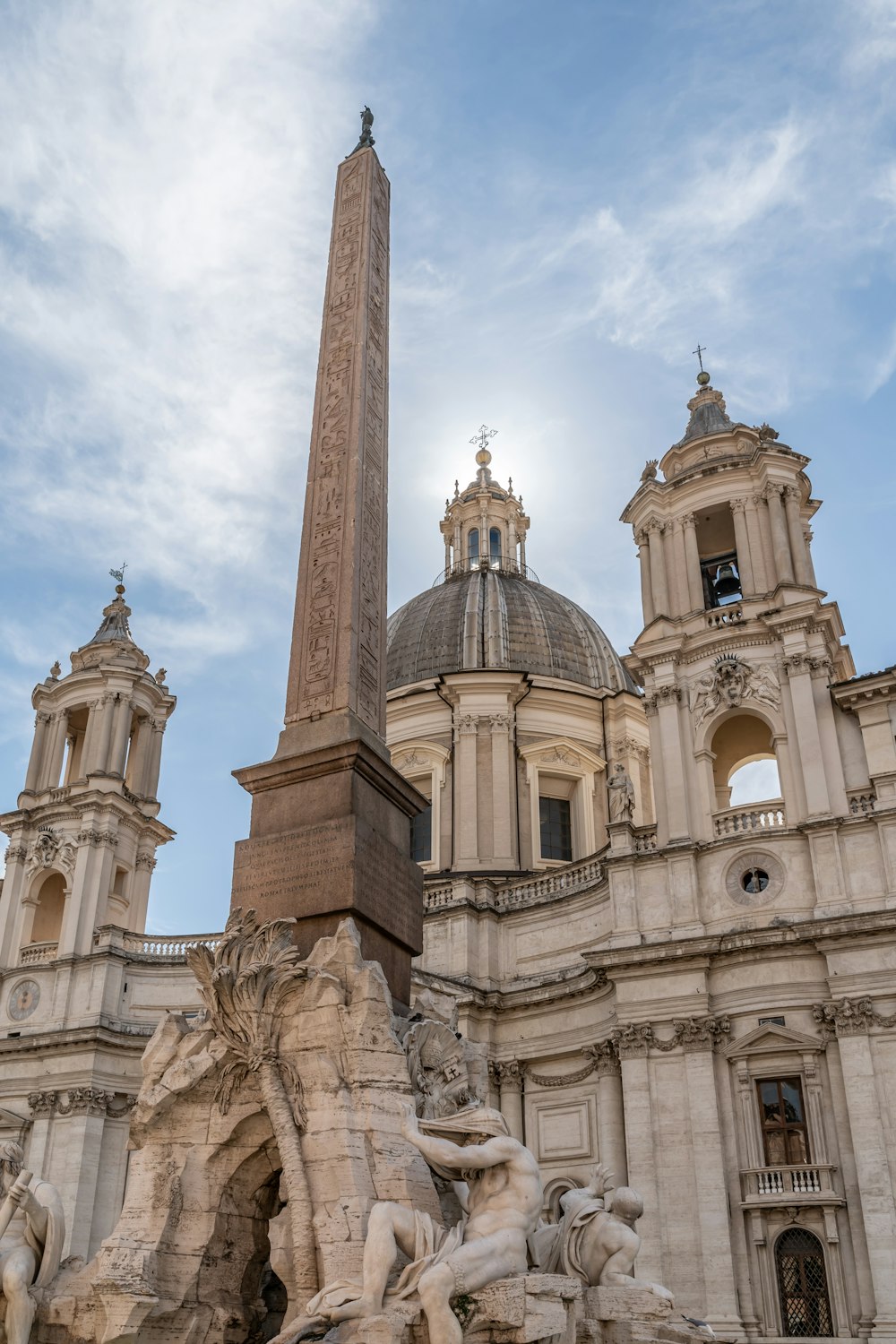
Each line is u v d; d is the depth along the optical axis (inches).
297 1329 445.1
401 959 649.0
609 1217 581.3
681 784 1536.7
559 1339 480.1
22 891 1916.8
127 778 2090.3
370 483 788.0
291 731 689.0
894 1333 1139.3
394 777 689.0
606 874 1551.4
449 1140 519.2
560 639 2190.0
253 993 573.3
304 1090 555.2
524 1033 1589.6
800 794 1457.9
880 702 1473.9
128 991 1765.5
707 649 1610.5
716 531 1834.4
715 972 1398.9
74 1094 1669.5
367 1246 460.8
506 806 1931.6
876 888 1349.7
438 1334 434.9
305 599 743.7
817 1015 1315.2
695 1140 1317.7
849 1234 1220.5
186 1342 546.6
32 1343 548.4
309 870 631.2
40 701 2096.5
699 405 1942.7
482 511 2539.4
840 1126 1268.5
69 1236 1577.3
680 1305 1255.5
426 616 2253.9
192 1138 584.4
